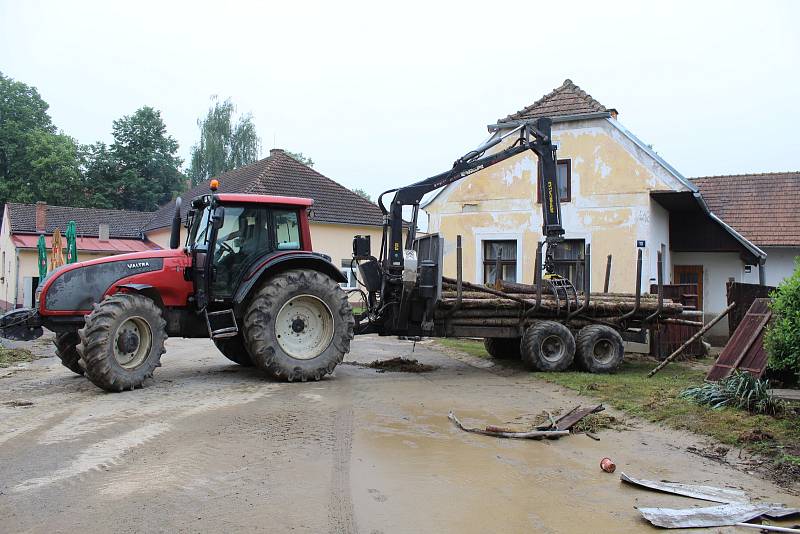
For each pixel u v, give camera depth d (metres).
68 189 44.72
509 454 5.81
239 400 7.69
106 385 7.92
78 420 6.57
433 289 10.20
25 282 26.78
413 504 4.52
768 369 7.90
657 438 6.44
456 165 11.00
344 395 8.19
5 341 13.80
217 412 7.00
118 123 48.88
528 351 10.47
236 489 4.69
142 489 4.65
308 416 6.95
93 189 47.22
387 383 9.25
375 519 4.23
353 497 4.59
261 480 4.89
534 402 8.09
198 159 49.25
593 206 15.62
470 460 5.59
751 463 5.61
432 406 7.74
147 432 6.13
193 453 5.52
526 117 16.09
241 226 9.40
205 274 8.88
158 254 8.95
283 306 9.12
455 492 4.79
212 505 4.38
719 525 4.25
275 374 8.98
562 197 15.98
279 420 6.73
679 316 12.20
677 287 12.62
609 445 6.18
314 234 24.30
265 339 8.89
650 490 4.93
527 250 16.36
